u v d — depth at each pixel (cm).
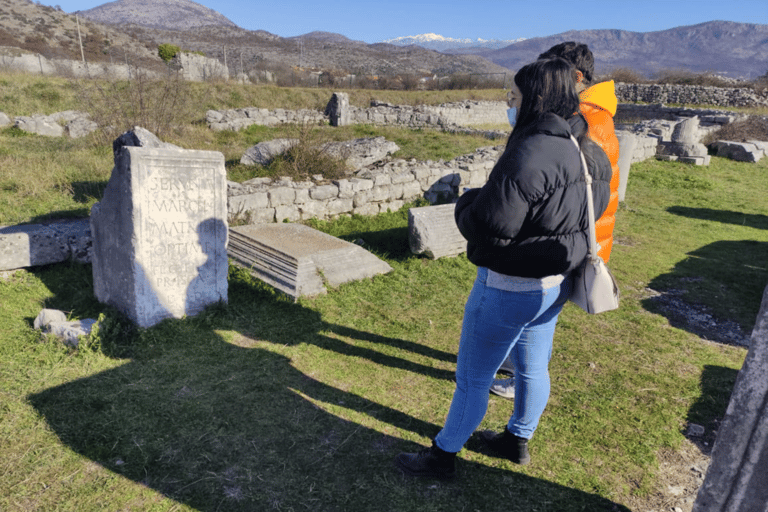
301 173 812
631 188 1037
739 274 569
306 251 472
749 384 134
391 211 793
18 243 425
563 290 204
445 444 225
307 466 238
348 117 1741
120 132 1008
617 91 2820
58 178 672
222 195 369
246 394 292
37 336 332
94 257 380
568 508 222
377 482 231
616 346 383
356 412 283
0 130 1129
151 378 300
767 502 136
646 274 557
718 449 143
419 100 2309
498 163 175
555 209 172
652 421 288
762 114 2081
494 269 187
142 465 230
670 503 228
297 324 388
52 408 264
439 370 338
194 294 372
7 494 206
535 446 263
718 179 1162
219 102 1708
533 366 225
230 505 211
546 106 180
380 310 429
